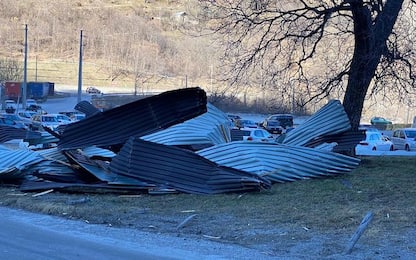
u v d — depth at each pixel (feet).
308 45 62.75
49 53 455.63
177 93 48.62
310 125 58.80
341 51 66.49
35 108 244.83
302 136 58.13
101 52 444.14
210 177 45.32
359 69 60.34
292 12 60.39
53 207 38.81
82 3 517.96
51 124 148.87
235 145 49.37
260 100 126.00
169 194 44.60
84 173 48.73
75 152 50.16
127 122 49.98
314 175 50.78
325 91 64.23
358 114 61.57
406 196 40.34
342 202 39.27
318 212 35.96
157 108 49.42
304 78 64.23
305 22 61.05
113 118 49.90
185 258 25.21
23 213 38.19
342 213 34.99
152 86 315.17
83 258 24.79
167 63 323.16
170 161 45.83
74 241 28.78
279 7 61.31
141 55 366.43
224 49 65.92
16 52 453.17
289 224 33.12
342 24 63.52
